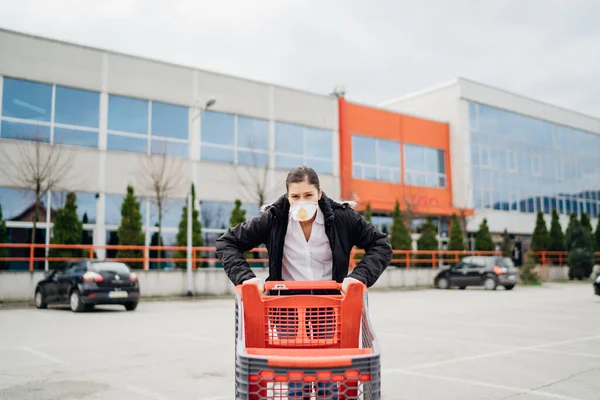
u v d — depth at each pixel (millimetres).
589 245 35531
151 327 11852
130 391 6102
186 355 8375
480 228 33375
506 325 12172
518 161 42094
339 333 3396
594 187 48906
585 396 5828
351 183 32344
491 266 26219
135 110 24797
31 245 18844
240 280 3469
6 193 21219
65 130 22891
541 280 33938
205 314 14797
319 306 3402
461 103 38344
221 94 27484
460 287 27250
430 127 37406
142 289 20328
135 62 24906
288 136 30016
